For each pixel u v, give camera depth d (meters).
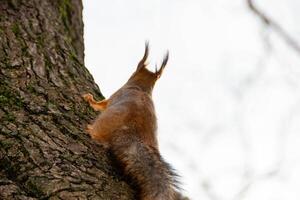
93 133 9.96
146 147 9.61
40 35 12.47
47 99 10.46
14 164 8.63
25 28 12.41
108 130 10.00
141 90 12.25
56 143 9.22
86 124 10.21
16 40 11.88
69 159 8.91
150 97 11.52
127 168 9.31
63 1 14.13
